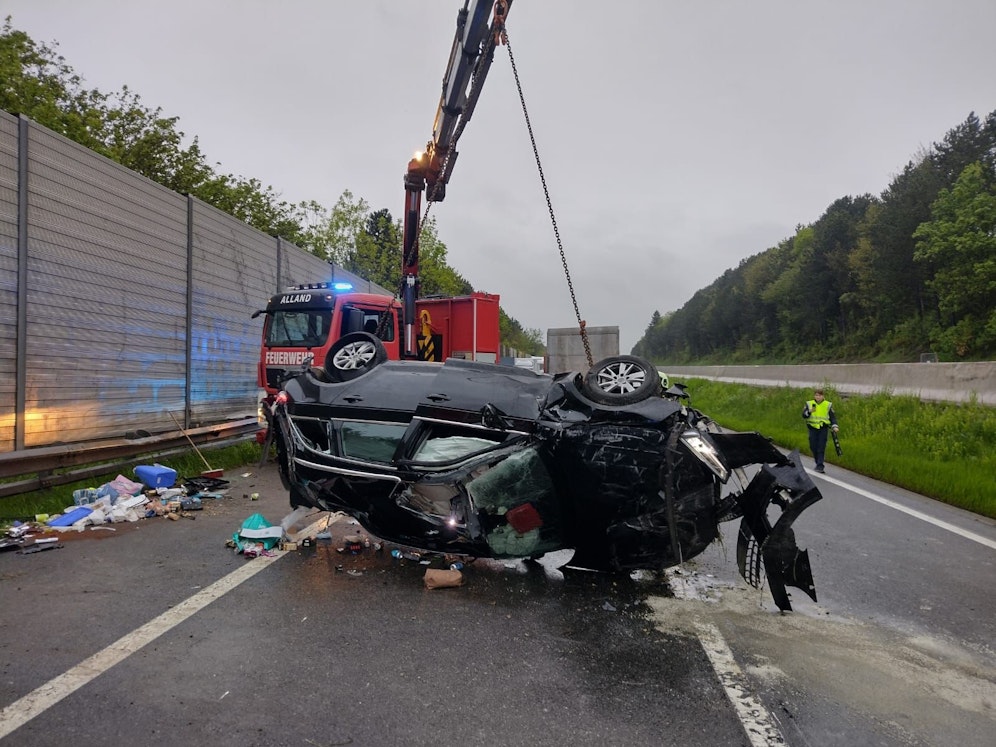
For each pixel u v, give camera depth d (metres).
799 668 3.25
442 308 12.37
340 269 16.36
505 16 6.29
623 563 4.23
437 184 10.22
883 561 5.29
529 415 4.25
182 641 3.28
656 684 3.02
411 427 4.42
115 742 2.36
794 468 4.05
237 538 5.04
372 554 4.95
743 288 95.69
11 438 6.52
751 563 4.21
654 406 4.12
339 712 2.64
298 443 4.81
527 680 3.01
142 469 7.08
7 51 19.08
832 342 62.84
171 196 9.30
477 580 4.46
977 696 3.02
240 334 11.36
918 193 49.53
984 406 12.77
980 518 7.11
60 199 7.13
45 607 3.68
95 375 7.73
